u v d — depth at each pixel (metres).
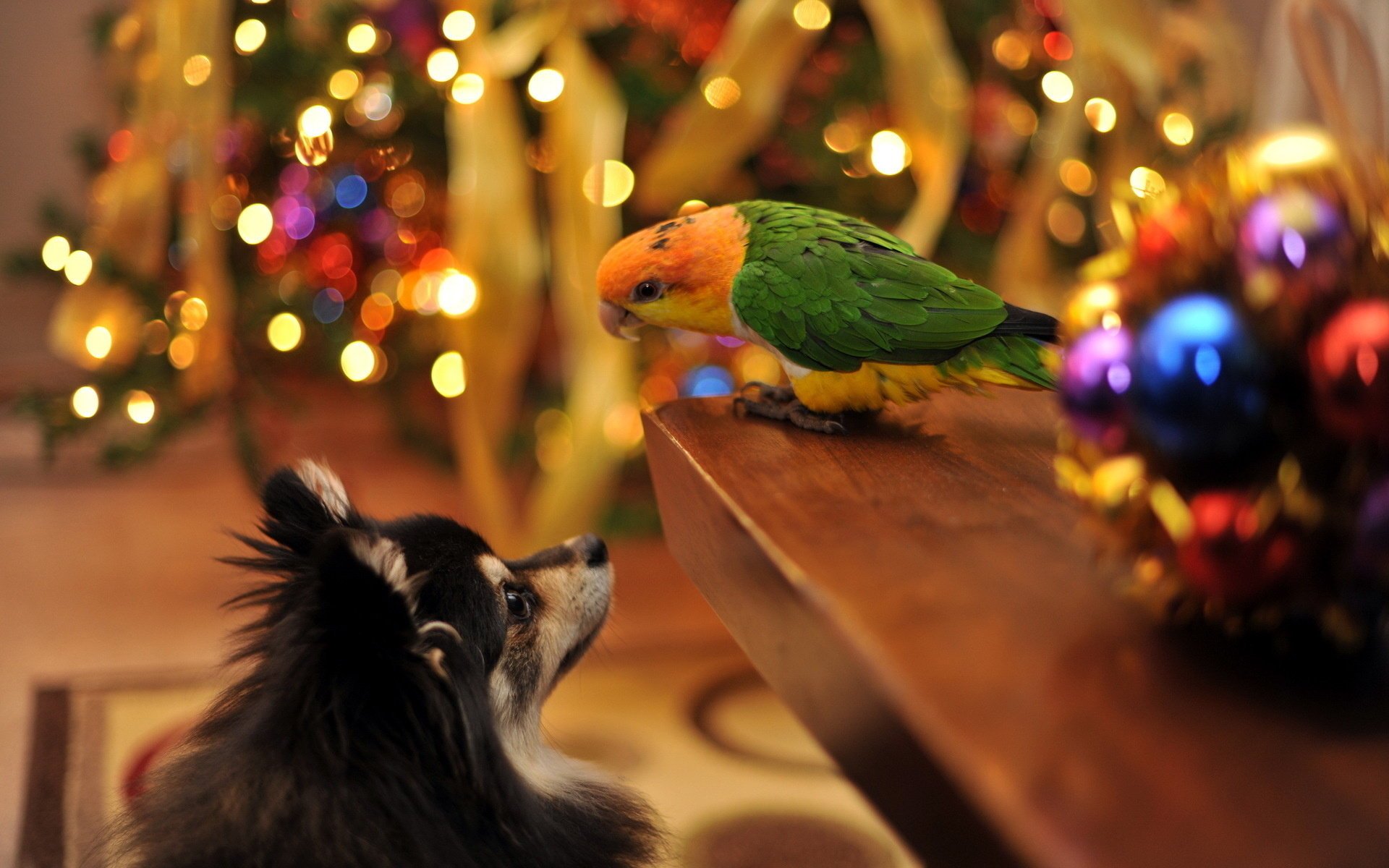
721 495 0.80
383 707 1.03
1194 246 0.58
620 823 1.41
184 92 2.37
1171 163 2.53
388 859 0.97
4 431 3.93
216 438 4.03
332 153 2.66
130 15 2.70
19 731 2.21
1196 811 0.44
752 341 1.10
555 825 1.28
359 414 4.20
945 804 0.49
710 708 2.42
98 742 2.16
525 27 2.40
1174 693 0.53
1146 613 0.61
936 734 0.49
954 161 2.28
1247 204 0.57
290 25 2.55
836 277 1.03
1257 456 0.57
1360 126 1.21
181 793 1.08
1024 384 1.00
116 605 2.80
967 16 2.66
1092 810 0.44
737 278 1.06
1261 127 2.81
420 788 1.03
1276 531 0.55
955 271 2.72
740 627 0.78
